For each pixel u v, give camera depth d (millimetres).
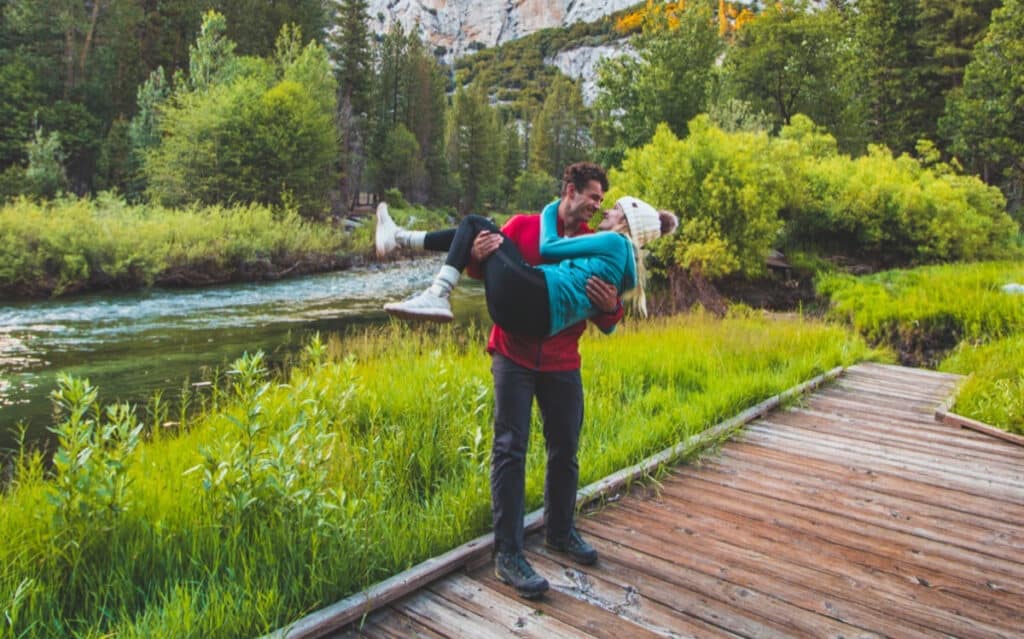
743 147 16734
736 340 8742
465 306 15922
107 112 41812
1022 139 28688
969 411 5996
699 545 3332
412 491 4086
